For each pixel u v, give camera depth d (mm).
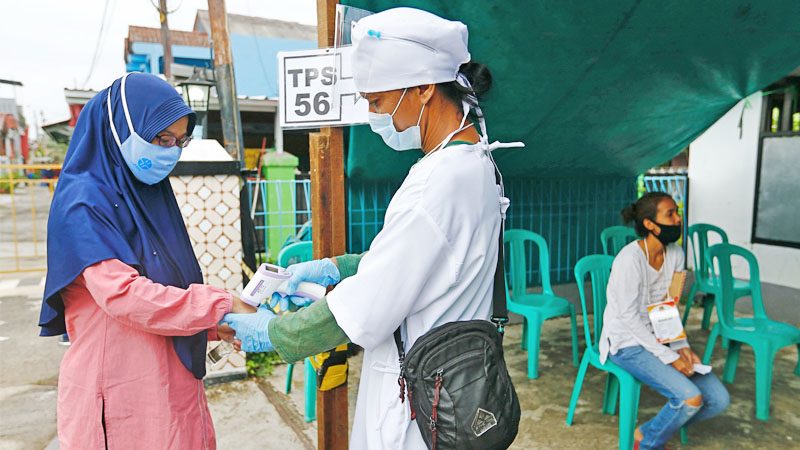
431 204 1118
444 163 1153
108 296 1228
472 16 2418
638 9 2463
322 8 1821
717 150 5258
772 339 3035
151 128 1335
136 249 1357
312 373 2904
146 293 1245
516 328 4711
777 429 2895
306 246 3197
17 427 2875
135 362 1350
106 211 1286
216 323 1312
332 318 1155
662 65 3035
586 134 3795
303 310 1208
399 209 1144
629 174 5078
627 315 2492
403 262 1117
